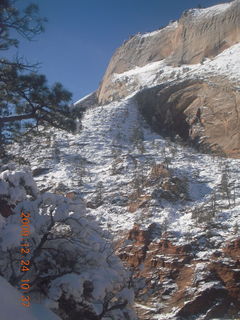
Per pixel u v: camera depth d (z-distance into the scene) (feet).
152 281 122.42
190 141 287.48
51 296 35.09
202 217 145.69
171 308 110.93
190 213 156.76
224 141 273.54
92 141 247.50
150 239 139.74
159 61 504.84
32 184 46.44
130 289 43.39
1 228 35.73
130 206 166.40
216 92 309.01
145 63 519.19
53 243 41.04
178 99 323.37
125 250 136.36
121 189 180.86
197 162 216.54
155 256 131.03
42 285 37.37
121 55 567.59
